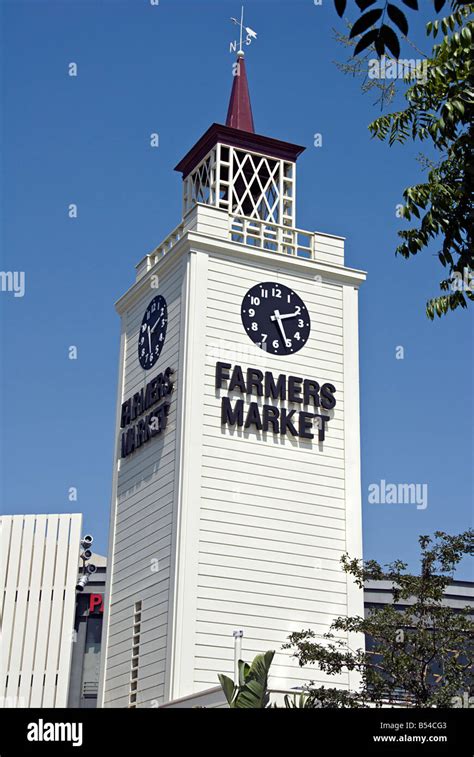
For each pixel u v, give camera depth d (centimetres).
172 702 3656
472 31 1598
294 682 3891
